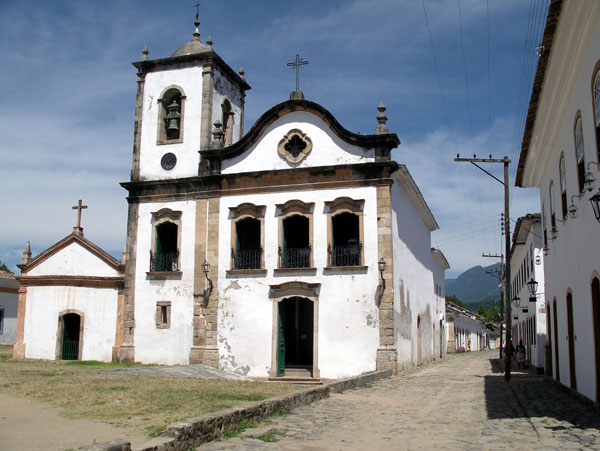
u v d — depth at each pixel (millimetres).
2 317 39719
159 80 28047
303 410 12555
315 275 23391
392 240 23125
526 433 9945
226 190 25406
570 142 13766
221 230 25219
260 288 24141
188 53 28109
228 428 9500
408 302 26703
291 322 25516
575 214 13453
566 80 13070
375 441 9305
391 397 15414
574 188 13398
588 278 12289
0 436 8078
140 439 8000
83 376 17766
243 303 24297
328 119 24266
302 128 24734
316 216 23828
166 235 27234
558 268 16688
